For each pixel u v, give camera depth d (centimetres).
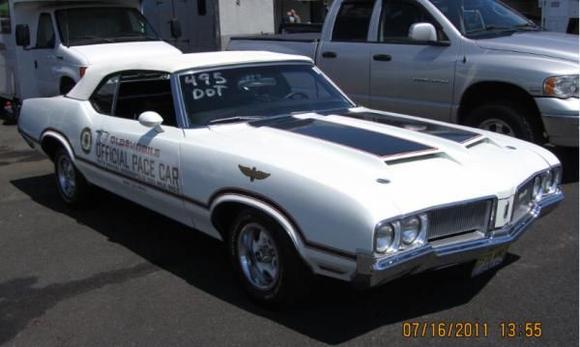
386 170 361
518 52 632
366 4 764
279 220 362
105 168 529
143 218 590
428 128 450
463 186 357
